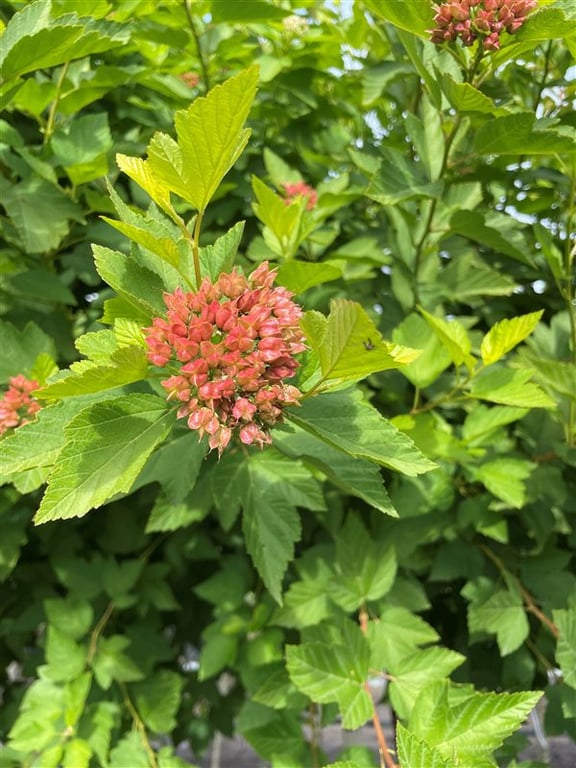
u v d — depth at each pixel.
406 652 0.28
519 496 0.29
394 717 0.33
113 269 0.20
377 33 0.41
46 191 0.29
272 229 0.29
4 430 0.24
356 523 0.30
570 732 0.30
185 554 0.36
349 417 0.19
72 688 0.30
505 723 0.20
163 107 0.38
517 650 0.32
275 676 0.28
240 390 0.17
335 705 0.30
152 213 0.23
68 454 0.16
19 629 0.35
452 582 0.36
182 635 0.40
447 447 0.29
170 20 0.35
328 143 0.41
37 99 0.31
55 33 0.24
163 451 0.25
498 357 0.26
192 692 0.38
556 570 0.32
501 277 0.33
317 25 0.39
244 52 0.37
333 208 0.33
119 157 0.18
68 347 0.32
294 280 0.26
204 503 0.30
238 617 0.33
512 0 0.23
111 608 0.34
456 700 0.24
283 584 0.34
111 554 0.35
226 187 0.34
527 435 0.32
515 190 0.38
